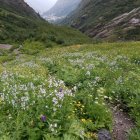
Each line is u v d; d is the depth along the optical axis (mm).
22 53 59344
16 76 13008
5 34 114375
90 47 41281
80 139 7625
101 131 8656
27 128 7168
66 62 21766
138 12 188125
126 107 11367
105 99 12172
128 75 15461
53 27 156375
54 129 7391
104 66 19031
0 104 8289
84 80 14188
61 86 10633
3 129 6938
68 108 8422
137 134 8617
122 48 33031
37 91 9305
